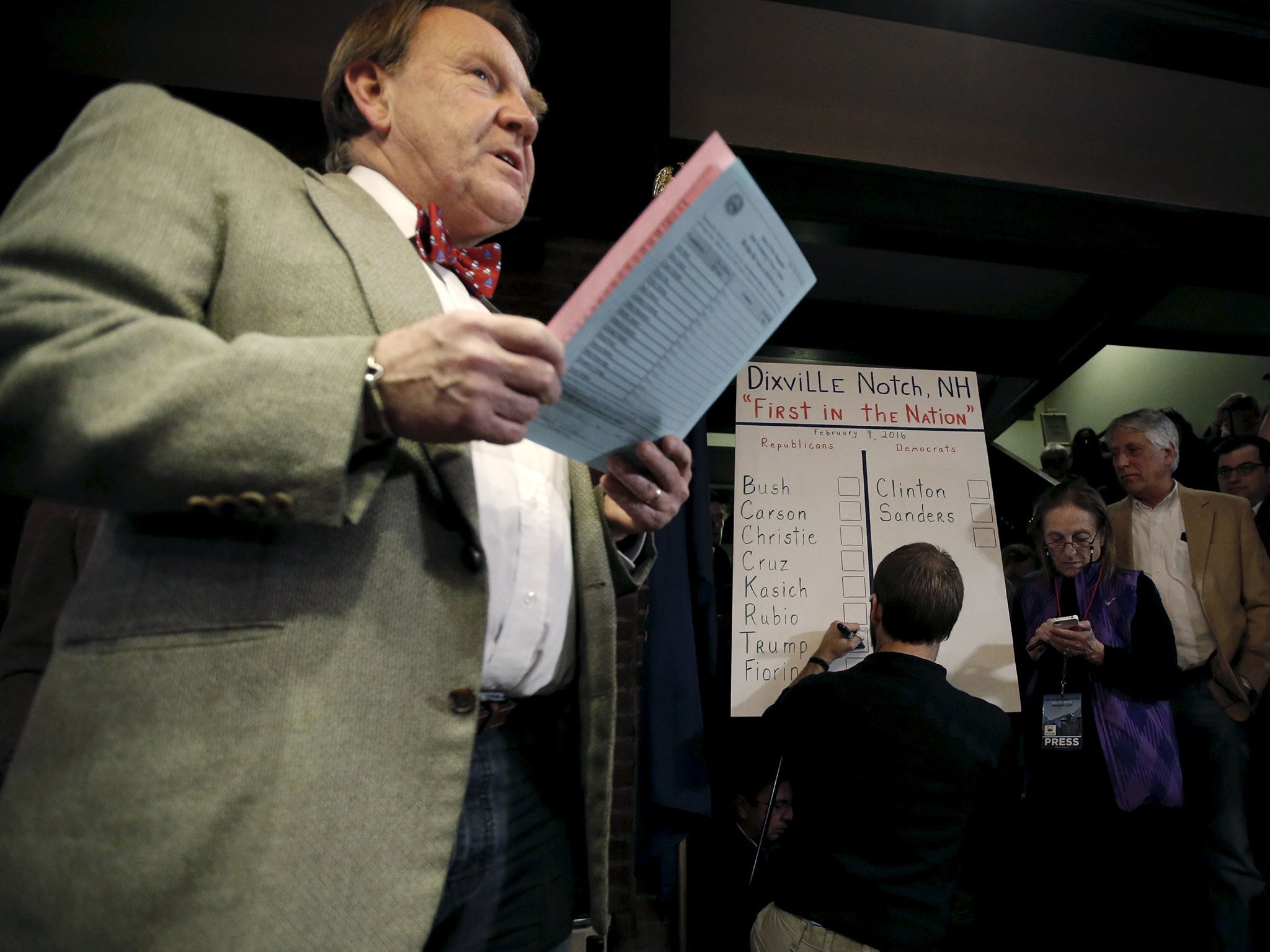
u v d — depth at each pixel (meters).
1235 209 3.42
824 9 2.67
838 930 1.61
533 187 2.81
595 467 0.87
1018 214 3.15
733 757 2.75
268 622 0.59
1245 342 4.05
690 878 2.55
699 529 2.30
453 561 0.69
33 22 2.45
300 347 0.59
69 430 0.53
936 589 1.93
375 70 1.00
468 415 0.59
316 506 0.56
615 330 0.70
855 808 1.73
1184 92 3.03
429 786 0.62
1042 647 2.90
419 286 0.73
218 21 2.55
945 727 1.77
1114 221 3.23
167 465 0.53
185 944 0.51
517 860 0.82
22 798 0.54
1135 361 4.66
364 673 0.61
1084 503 3.01
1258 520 3.08
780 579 2.75
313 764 0.56
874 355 3.88
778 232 0.75
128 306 0.59
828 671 2.55
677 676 2.09
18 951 0.52
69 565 1.19
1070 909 2.71
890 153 3.12
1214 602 2.91
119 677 0.55
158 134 0.68
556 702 0.93
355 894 0.55
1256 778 2.73
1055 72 2.95
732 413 3.85
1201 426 4.24
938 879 1.64
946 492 2.92
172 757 0.54
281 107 2.65
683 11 2.71
